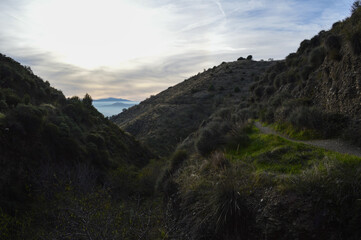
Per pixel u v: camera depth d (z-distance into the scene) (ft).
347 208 11.67
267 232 13.35
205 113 164.86
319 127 24.36
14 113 36.50
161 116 172.35
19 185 28.78
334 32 33.63
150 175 40.19
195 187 20.62
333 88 26.50
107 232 14.20
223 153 24.62
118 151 60.85
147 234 16.74
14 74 54.34
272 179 16.33
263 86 71.05
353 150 17.80
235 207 15.01
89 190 27.66
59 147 39.96
